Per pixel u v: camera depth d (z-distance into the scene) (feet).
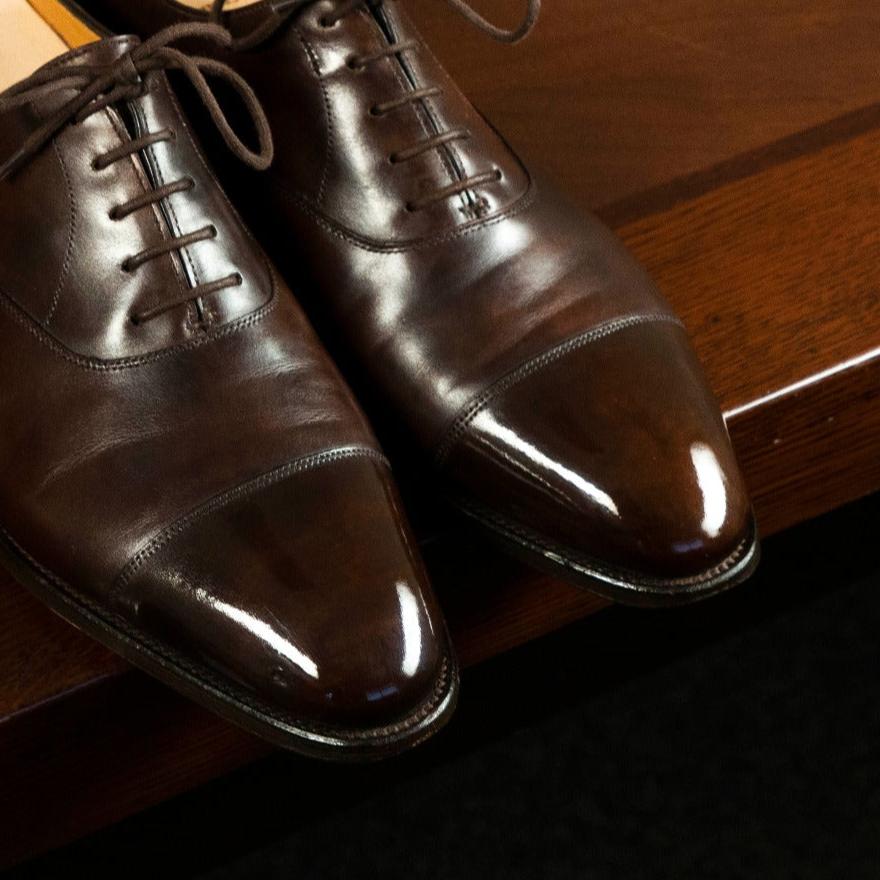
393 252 1.92
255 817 2.60
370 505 1.66
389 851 2.73
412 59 1.97
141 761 1.83
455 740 2.85
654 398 1.76
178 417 1.71
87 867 2.41
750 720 2.94
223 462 1.68
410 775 2.85
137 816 2.41
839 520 2.89
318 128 1.96
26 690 1.70
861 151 2.53
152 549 1.63
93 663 1.73
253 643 1.55
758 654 3.07
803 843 2.73
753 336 2.13
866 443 2.17
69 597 1.72
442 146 1.94
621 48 2.84
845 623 3.12
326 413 1.75
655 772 2.86
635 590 1.70
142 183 1.79
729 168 2.52
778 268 2.27
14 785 1.75
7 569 1.83
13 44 2.10
